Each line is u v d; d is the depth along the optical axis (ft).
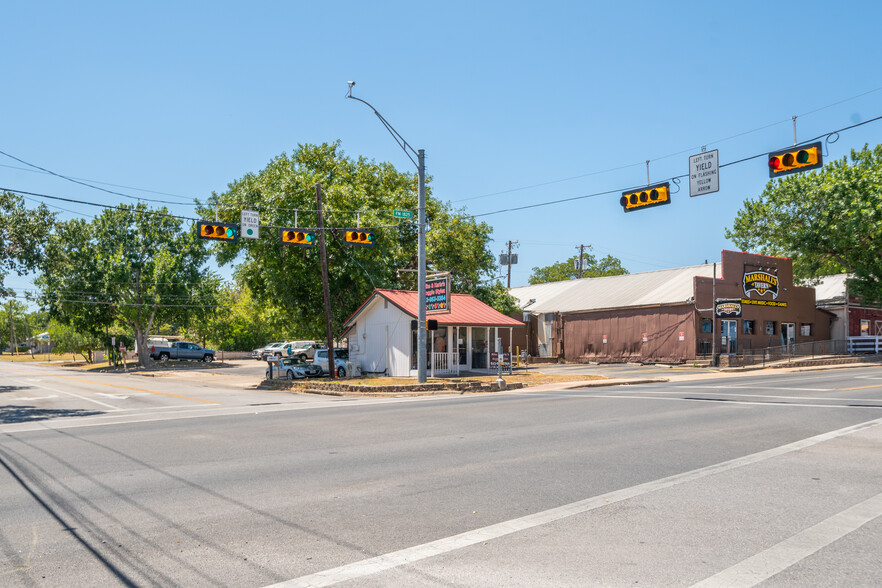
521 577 16.10
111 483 27.22
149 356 189.16
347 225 120.88
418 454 33.17
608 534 19.47
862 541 18.72
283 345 188.03
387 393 79.82
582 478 27.20
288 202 122.52
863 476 27.30
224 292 215.31
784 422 44.34
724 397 63.52
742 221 153.17
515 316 160.76
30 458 33.53
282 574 16.48
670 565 16.85
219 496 24.73
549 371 118.32
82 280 176.96
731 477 27.17
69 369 195.52
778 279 144.87
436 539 19.15
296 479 27.58
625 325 144.36
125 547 18.84
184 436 41.29
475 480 26.96
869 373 102.47
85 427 47.60
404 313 102.78
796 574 16.21
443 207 155.22
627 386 85.56
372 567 16.89
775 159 52.90
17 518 22.08
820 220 139.03
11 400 78.48
